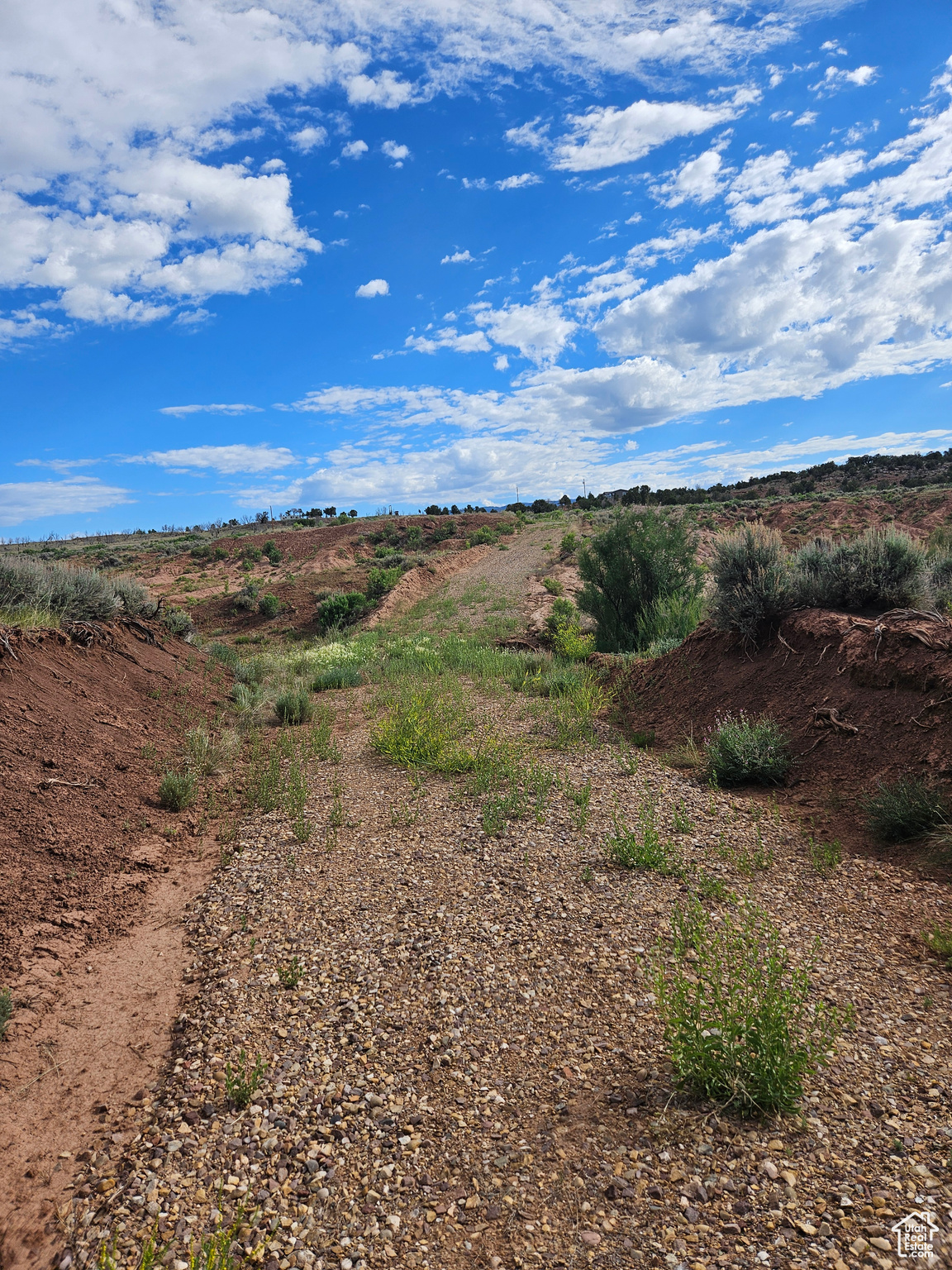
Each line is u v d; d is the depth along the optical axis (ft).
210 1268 6.99
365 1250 7.42
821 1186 7.50
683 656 33.01
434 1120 9.26
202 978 13.32
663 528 53.47
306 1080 10.16
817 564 28.73
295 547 149.89
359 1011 11.78
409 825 20.57
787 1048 8.90
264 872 17.81
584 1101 9.36
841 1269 6.49
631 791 22.39
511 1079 9.92
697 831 18.75
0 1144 9.36
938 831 16.47
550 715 33.45
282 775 26.68
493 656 52.37
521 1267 7.06
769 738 22.90
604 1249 7.13
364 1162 8.63
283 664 55.88
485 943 13.62
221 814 22.49
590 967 12.52
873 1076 9.10
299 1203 8.07
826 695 23.48
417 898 15.83
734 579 30.04
